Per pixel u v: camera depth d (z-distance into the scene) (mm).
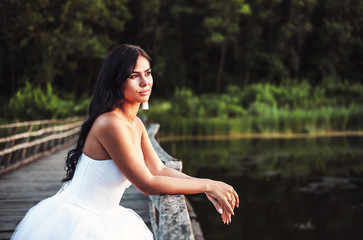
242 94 34375
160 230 1080
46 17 31656
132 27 39938
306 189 10266
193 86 43375
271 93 33594
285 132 25953
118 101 1322
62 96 31859
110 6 36781
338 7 41625
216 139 23188
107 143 1284
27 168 6906
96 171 1330
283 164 13953
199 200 9570
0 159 6508
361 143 19953
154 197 2135
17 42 32062
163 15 40875
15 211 3906
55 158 8523
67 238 1291
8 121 16938
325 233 7039
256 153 16719
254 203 9070
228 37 39875
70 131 13531
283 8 41094
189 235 994
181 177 1576
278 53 42000
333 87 35469
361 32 43938
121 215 1455
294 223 7586
